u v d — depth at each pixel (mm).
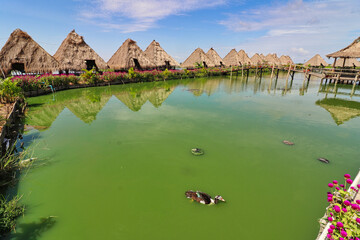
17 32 15695
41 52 16359
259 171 5133
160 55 29250
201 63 33219
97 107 11234
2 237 3125
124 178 4742
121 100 13172
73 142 6594
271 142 6867
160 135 7254
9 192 4156
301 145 6672
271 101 13641
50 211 3686
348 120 9562
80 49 19078
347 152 6223
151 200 4035
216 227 3416
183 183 4594
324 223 3195
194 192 4164
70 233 3240
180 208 3834
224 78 30875
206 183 4609
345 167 5379
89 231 3285
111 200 4016
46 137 6949
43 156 5656
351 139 7227
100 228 3346
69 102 12297
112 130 7680
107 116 9508
